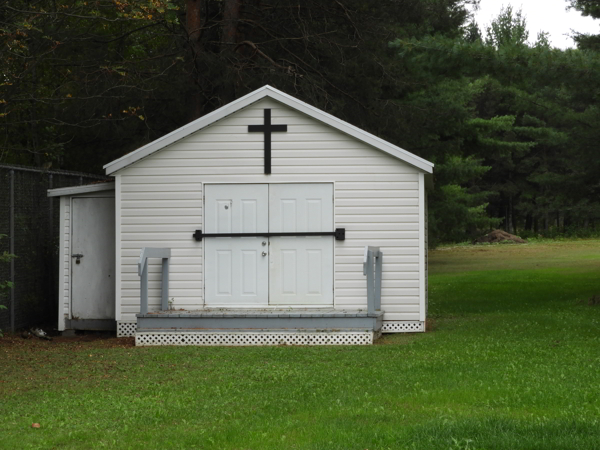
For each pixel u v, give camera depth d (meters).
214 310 13.78
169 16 16.81
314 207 13.99
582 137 21.83
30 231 15.05
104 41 21.69
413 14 22.97
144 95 21.06
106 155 23.88
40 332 14.45
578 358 10.39
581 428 6.36
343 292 13.91
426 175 14.03
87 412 7.74
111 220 14.94
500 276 27.83
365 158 13.95
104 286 14.89
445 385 8.55
